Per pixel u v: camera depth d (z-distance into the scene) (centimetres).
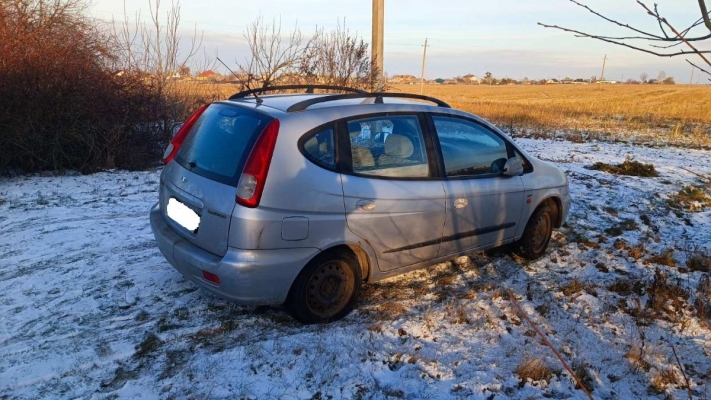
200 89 1237
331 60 1155
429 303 432
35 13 937
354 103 403
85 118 884
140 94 946
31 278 450
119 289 431
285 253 351
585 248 577
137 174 879
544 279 492
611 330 399
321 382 320
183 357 341
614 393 325
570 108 3525
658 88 8619
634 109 3450
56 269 469
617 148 1472
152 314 394
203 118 421
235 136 371
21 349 345
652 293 454
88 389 308
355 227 380
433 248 438
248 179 338
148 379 318
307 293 375
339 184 370
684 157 1307
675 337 393
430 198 421
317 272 376
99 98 888
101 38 1023
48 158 867
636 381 338
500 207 482
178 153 421
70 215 631
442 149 440
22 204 675
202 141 398
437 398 310
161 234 395
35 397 301
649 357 364
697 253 566
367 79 1152
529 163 521
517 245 534
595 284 479
